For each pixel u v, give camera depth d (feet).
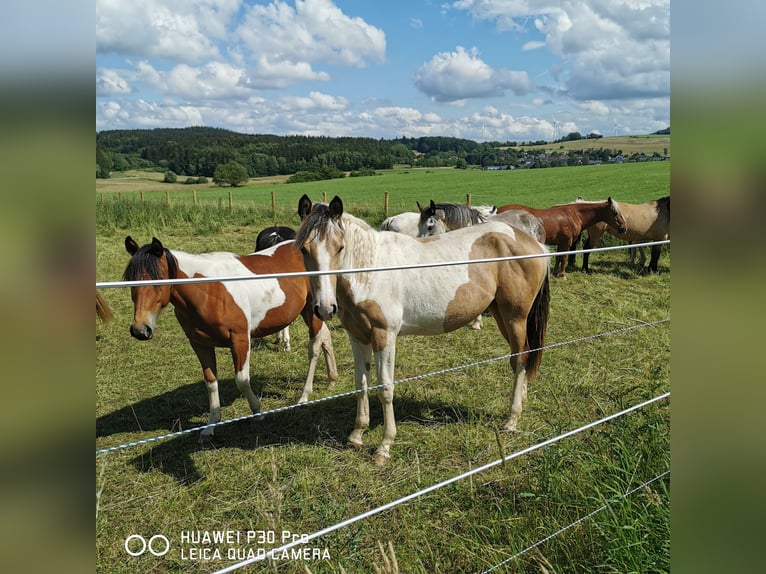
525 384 13.70
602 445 9.32
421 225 27.09
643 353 18.37
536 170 168.86
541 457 10.07
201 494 10.82
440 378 16.71
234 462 12.08
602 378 15.97
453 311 12.71
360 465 11.76
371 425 13.91
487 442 12.21
